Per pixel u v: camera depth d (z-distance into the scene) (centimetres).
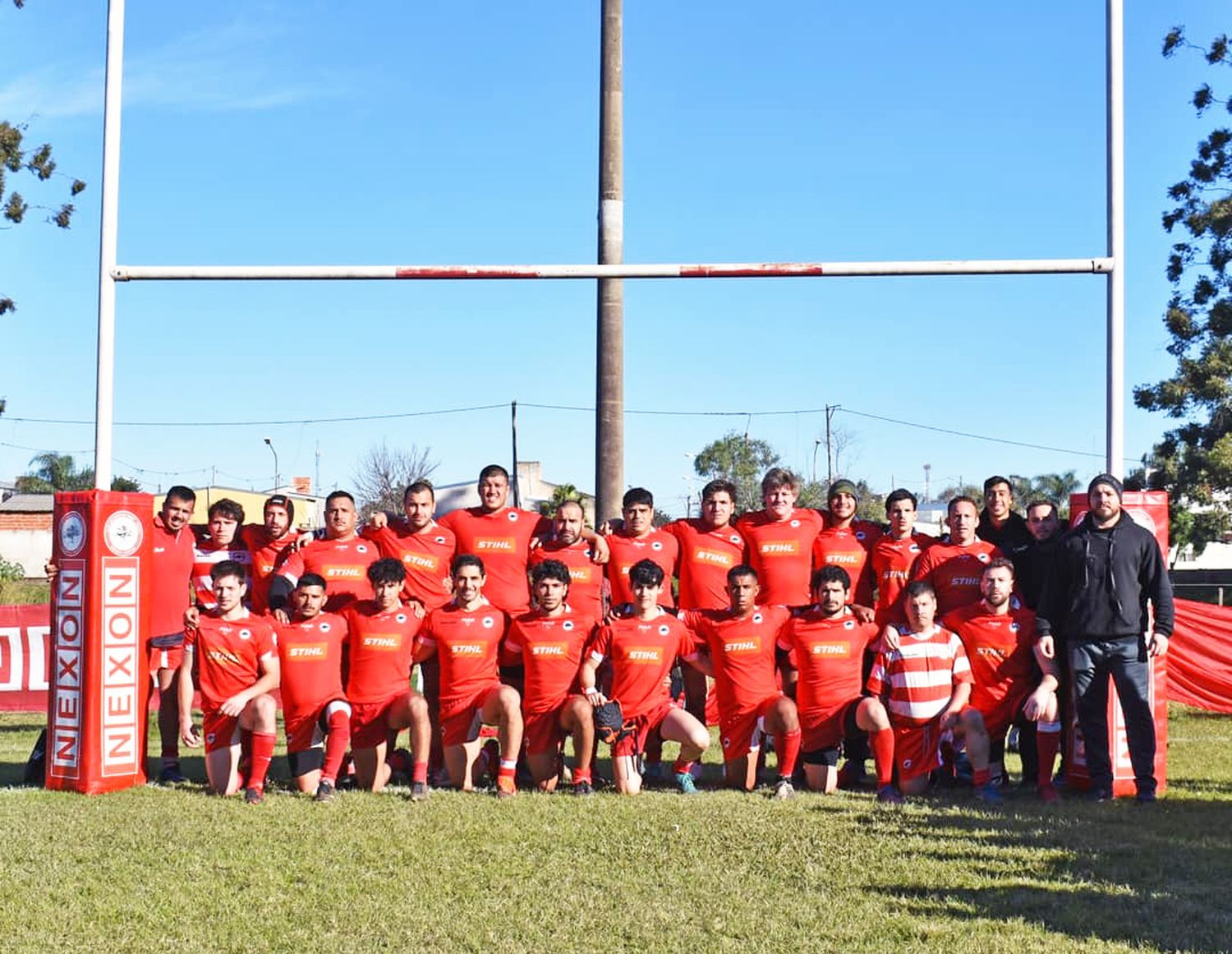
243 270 778
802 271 777
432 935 433
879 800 675
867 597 798
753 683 718
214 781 695
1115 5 758
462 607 726
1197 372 2725
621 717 694
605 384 1071
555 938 428
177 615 792
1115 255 761
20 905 470
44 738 749
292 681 705
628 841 568
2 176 2294
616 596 794
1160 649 690
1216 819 620
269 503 833
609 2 1057
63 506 729
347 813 634
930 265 770
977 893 479
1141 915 450
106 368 770
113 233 775
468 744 712
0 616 1096
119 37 782
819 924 441
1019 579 768
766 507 807
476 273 783
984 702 723
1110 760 689
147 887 494
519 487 4569
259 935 434
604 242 1059
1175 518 3272
